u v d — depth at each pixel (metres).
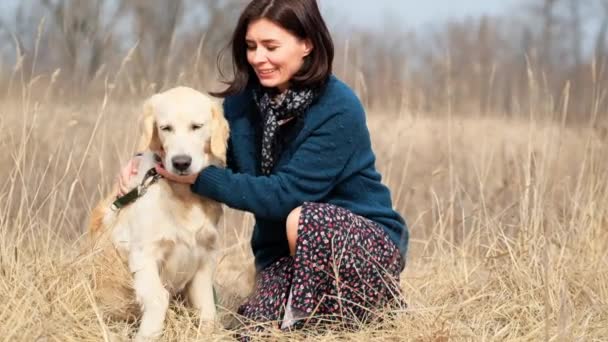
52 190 3.95
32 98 4.81
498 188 5.11
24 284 3.24
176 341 3.08
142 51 6.34
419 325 3.12
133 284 3.23
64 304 3.11
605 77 5.88
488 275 3.88
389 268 3.25
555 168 4.87
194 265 3.28
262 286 3.30
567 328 2.93
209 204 3.29
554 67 8.41
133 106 5.16
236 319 3.42
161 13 11.29
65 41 5.69
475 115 6.13
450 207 4.56
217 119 3.21
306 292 3.08
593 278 3.71
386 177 5.07
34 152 4.29
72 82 5.32
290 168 3.15
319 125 3.18
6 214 3.92
